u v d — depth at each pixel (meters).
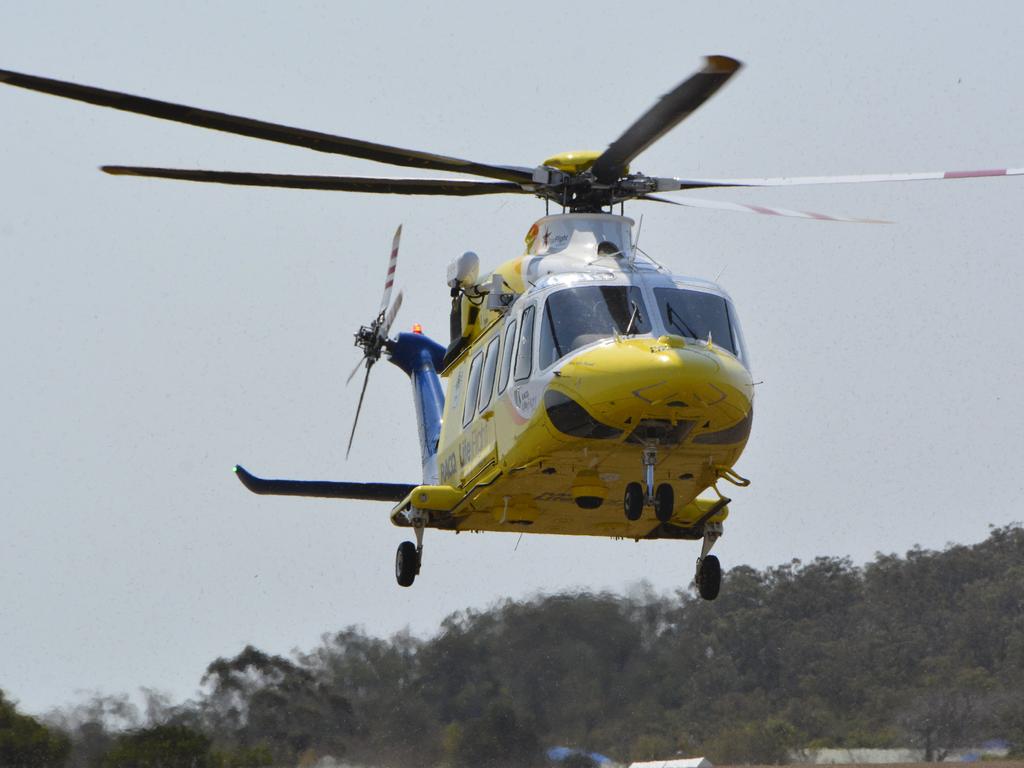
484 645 91.50
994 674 100.38
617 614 93.38
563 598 93.25
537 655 91.12
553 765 87.94
